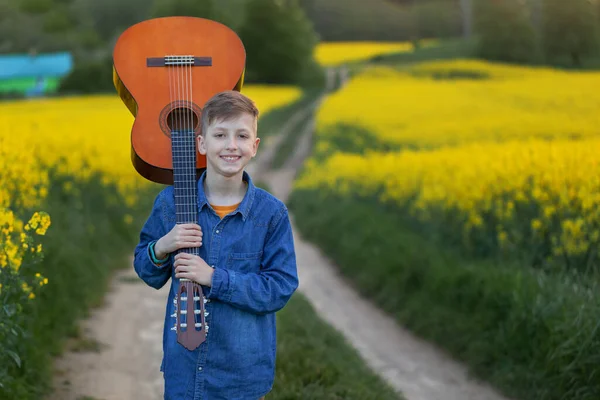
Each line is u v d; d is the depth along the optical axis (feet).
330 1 382.01
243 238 7.77
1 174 20.81
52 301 18.53
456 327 21.12
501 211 25.89
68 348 17.19
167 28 8.58
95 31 282.15
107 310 21.61
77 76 210.38
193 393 7.69
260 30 237.25
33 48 250.98
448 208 30.45
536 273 21.62
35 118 58.44
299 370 15.14
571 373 15.61
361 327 23.82
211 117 7.58
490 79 164.96
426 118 83.20
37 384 13.88
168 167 8.34
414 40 314.35
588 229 22.45
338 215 40.65
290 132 113.29
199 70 8.50
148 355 17.67
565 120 70.59
